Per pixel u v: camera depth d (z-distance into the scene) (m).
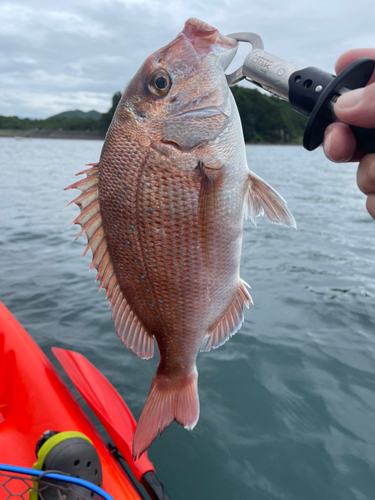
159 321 0.36
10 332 0.68
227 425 0.70
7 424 0.56
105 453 0.54
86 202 0.34
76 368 0.75
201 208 0.33
